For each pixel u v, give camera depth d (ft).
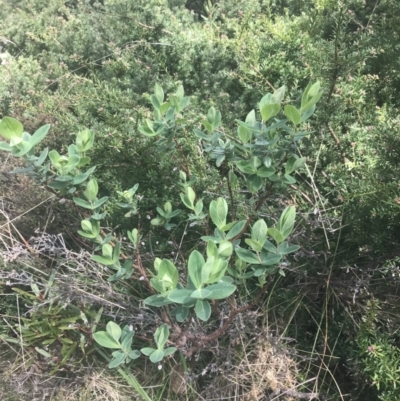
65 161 4.07
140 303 5.37
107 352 5.51
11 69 8.80
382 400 4.49
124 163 6.00
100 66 8.89
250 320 5.20
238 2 9.86
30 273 5.71
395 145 4.88
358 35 6.84
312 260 5.52
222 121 6.75
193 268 3.34
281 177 4.03
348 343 5.22
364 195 4.87
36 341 5.26
